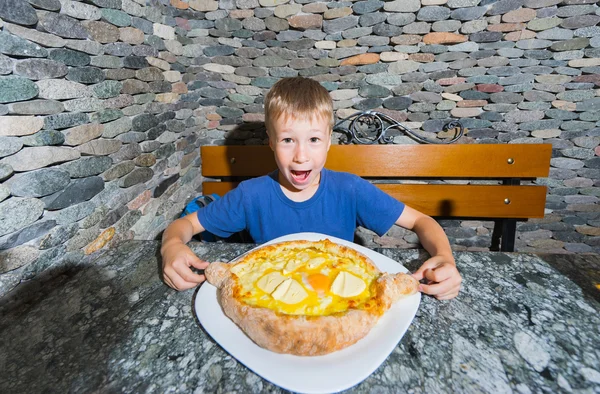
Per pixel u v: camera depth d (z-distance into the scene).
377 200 0.92
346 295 0.52
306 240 0.68
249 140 1.59
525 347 0.47
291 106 0.78
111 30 0.88
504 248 1.53
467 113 1.44
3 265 0.60
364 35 1.36
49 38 0.68
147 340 0.50
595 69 1.30
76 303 0.59
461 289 0.60
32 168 0.64
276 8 1.33
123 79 0.95
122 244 0.79
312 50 1.40
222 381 0.43
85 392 0.42
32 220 0.65
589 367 0.43
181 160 1.37
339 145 1.41
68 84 0.73
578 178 1.48
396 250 0.73
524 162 1.36
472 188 1.44
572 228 1.57
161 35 1.17
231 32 1.39
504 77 1.37
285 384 0.40
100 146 0.85
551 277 0.63
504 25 1.28
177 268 0.61
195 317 0.55
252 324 0.45
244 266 0.59
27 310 0.57
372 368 0.41
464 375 0.43
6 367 0.46
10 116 0.59
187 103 1.40
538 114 1.40
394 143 1.51
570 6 1.23
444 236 0.74
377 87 1.43
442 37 1.33
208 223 0.90
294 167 0.84
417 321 0.52
